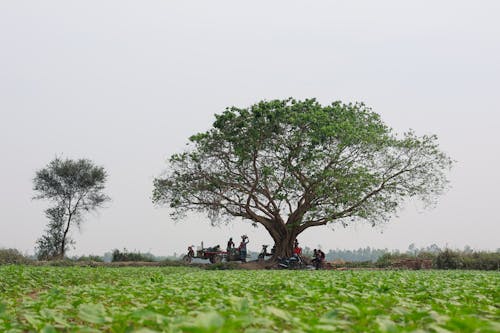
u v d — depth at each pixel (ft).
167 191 116.78
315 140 107.55
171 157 116.57
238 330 14.76
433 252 112.06
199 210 117.08
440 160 113.70
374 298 23.17
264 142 112.78
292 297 24.03
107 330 16.67
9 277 47.32
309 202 114.32
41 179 140.77
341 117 115.55
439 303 23.12
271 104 110.63
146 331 10.02
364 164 112.98
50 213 138.92
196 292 28.07
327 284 32.81
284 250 115.55
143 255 125.80
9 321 16.96
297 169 109.19
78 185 141.49
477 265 98.02
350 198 106.32
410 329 13.88
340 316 18.10
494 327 11.78
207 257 118.73
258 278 46.91
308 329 12.48
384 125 117.60
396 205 112.98
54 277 52.60
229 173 116.57
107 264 103.50
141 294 28.30
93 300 25.81
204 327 9.68
